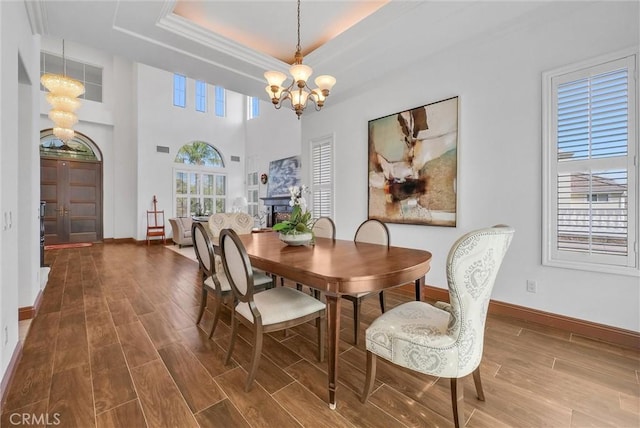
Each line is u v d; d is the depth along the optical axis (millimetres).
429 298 3266
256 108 9391
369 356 1521
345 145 4273
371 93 3893
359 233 2930
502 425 1389
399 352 1396
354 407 1517
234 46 3029
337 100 4309
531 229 2564
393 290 3605
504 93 2699
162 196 8094
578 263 2316
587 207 2287
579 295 2334
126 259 5500
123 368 1857
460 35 2723
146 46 2906
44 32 2672
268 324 1699
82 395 1587
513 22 2516
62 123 5340
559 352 2057
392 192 3613
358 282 1520
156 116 8008
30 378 1733
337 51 3059
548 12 2365
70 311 2846
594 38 2236
